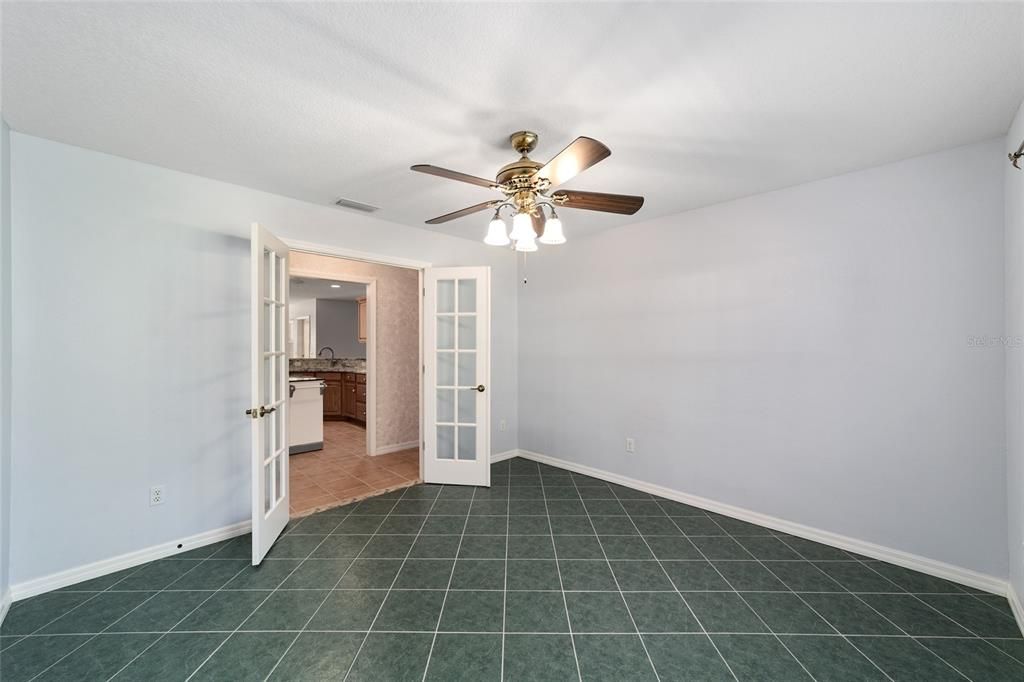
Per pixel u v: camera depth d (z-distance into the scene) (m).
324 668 1.55
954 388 2.12
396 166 2.37
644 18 1.26
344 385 7.05
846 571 2.21
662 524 2.80
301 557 2.37
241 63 1.50
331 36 1.35
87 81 1.60
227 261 2.61
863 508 2.39
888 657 1.61
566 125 1.91
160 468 2.37
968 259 2.08
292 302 8.69
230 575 2.18
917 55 1.43
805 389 2.59
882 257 2.33
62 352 2.09
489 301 3.61
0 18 1.26
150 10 1.23
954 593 2.01
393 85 1.62
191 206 2.47
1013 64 1.47
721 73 1.53
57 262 2.07
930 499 2.19
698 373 3.09
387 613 1.87
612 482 3.65
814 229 2.56
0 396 1.85
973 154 2.07
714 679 1.50
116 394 2.23
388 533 2.68
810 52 1.41
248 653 1.62
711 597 1.99
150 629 1.76
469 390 3.75
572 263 3.96
